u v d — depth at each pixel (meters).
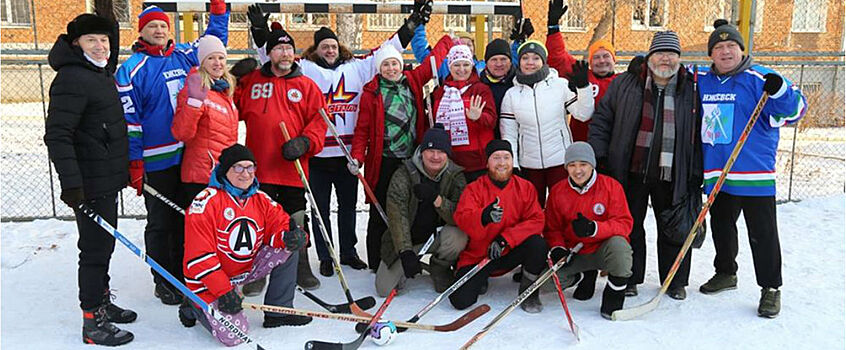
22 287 4.23
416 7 4.69
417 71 4.56
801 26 16.20
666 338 3.47
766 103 3.62
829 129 13.48
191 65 3.90
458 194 4.04
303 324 3.65
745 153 3.72
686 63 7.09
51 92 3.06
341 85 4.47
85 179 3.20
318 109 4.05
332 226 5.85
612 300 3.71
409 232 3.94
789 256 4.96
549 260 3.62
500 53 4.38
